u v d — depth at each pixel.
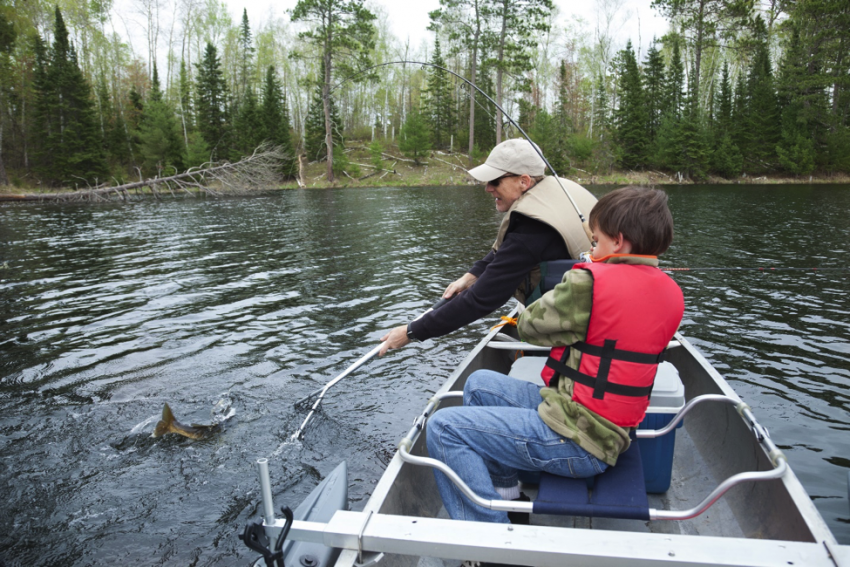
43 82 35.28
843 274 8.41
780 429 3.80
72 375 4.71
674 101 45.56
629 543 1.42
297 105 55.06
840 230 13.16
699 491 2.54
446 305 2.31
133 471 3.35
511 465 1.87
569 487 1.77
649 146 41.41
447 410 1.95
